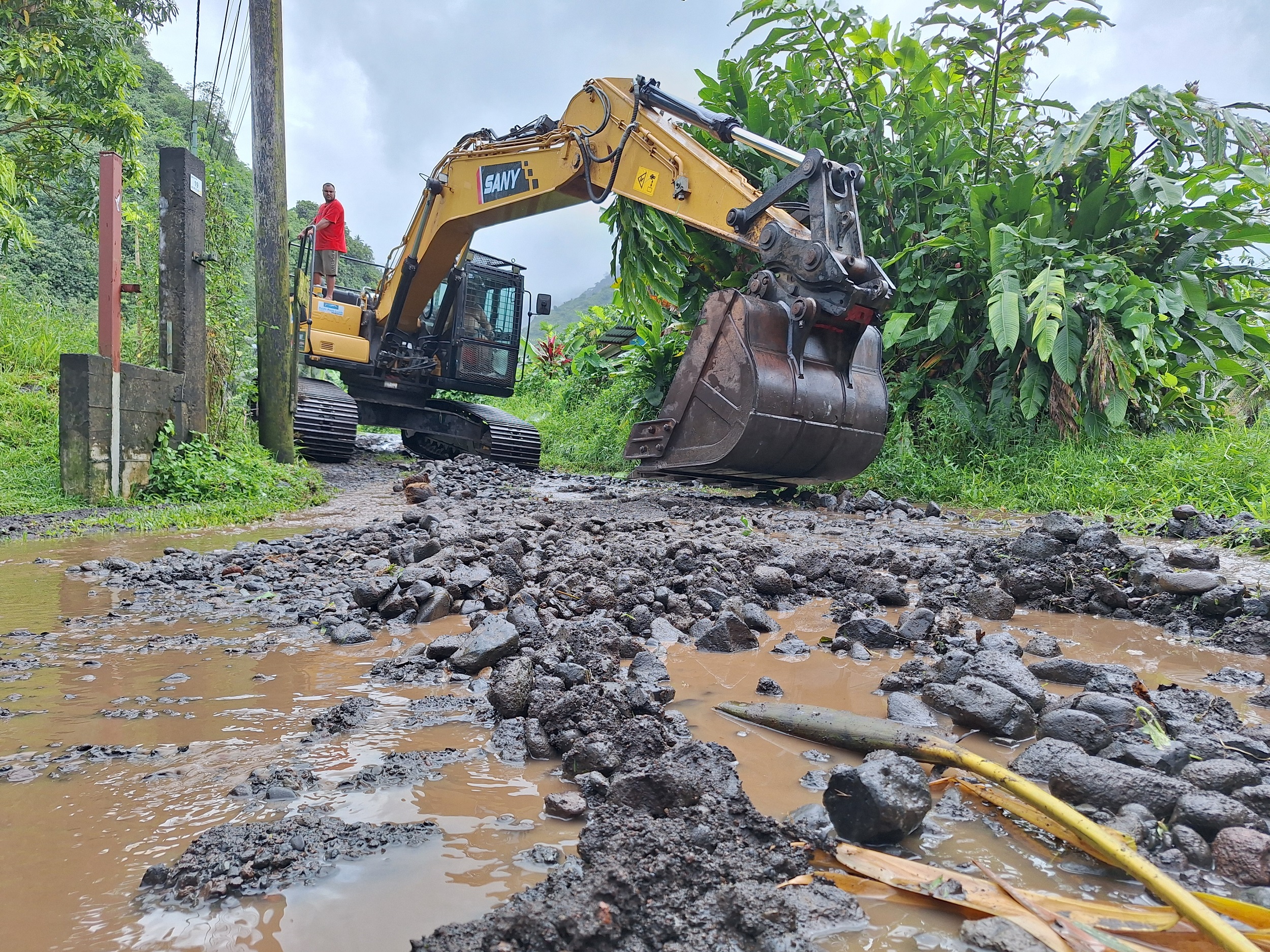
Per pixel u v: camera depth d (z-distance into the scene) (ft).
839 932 4.79
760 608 12.60
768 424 23.22
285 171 33.09
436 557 14.52
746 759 7.38
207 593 13.97
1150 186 31.27
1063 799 6.45
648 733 6.99
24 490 24.71
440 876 5.28
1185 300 31.24
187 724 8.06
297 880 5.21
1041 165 33.27
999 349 31.27
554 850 5.56
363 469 38.68
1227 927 4.30
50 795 6.45
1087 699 8.11
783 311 23.66
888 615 12.98
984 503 28.17
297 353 35.63
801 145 38.78
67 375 24.02
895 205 37.70
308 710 8.48
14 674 9.60
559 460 52.34
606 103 29.07
